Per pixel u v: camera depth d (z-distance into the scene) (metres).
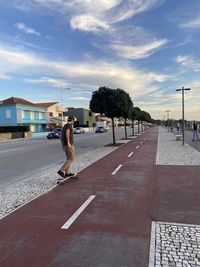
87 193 6.82
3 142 35.72
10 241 4.19
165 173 9.19
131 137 34.16
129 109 22.05
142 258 3.58
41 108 62.94
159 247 3.86
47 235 4.38
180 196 6.41
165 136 34.12
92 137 38.00
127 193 6.76
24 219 5.11
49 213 5.40
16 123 54.38
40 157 15.59
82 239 4.19
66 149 8.26
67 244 4.04
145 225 4.68
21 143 30.75
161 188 7.19
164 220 4.90
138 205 5.79
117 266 3.41
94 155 14.73
